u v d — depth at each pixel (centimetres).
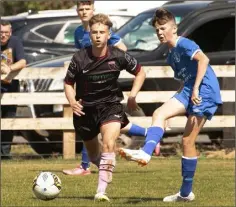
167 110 2009
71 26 4859
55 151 3775
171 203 2022
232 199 2111
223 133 3631
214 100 2047
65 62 3588
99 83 2103
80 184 2486
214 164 3173
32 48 4759
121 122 2125
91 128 2158
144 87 3622
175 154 3600
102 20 2056
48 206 1969
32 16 4944
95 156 2258
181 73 2053
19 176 2742
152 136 1952
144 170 2933
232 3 3738
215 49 3684
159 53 3619
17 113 3719
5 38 3472
